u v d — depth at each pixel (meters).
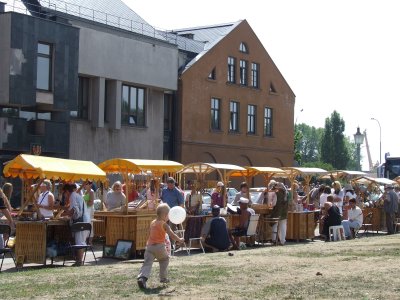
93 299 10.77
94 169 18.44
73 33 39.22
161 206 12.07
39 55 37.53
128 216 19.05
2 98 35.91
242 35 57.72
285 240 24.78
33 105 36.88
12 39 35.88
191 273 13.67
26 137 36.81
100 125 42.84
